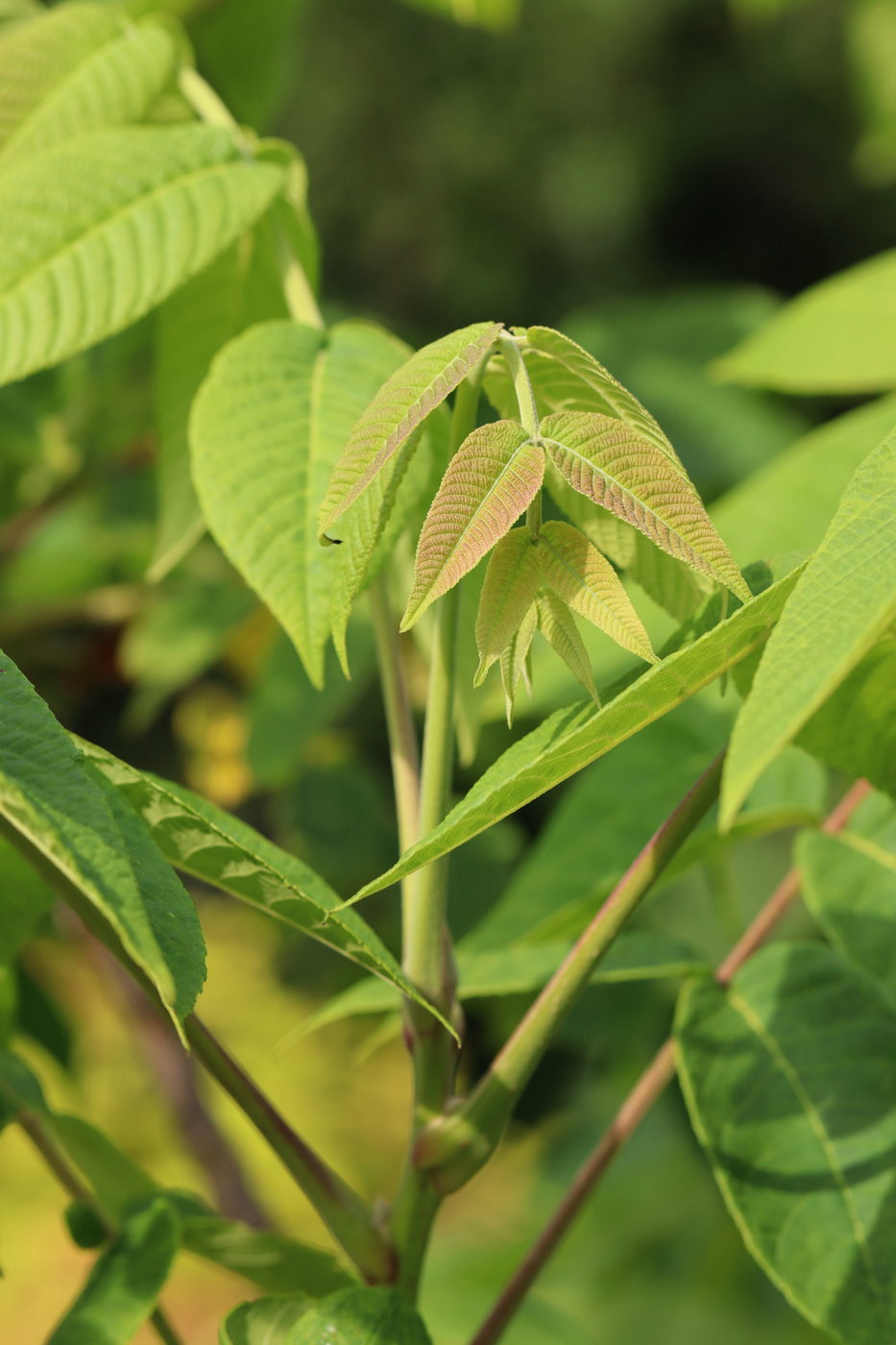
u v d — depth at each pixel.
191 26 1.66
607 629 1.00
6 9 1.44
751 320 2.59
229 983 6.38
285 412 1.14
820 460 1.50
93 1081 4.27
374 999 1.29
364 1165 6.11
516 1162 5.32
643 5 10.81
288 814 2.57
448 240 11.12
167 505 1.32
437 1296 2.28
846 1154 1.17
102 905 0.94
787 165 11.09
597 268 11.23
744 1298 2.99
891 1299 1.14
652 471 0.99
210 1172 2.28
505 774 1.01
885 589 0.94
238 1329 1.13
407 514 1.11
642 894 1.11
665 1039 2.67
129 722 4.08
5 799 0.94
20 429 2.23
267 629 2.82
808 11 10.79
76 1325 1.15
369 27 11.09
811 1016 1.22
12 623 2.42
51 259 1.17
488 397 1.11
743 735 0.92
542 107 11.12
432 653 1.12
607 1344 2.94
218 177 1.21
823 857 1.28
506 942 1.41
